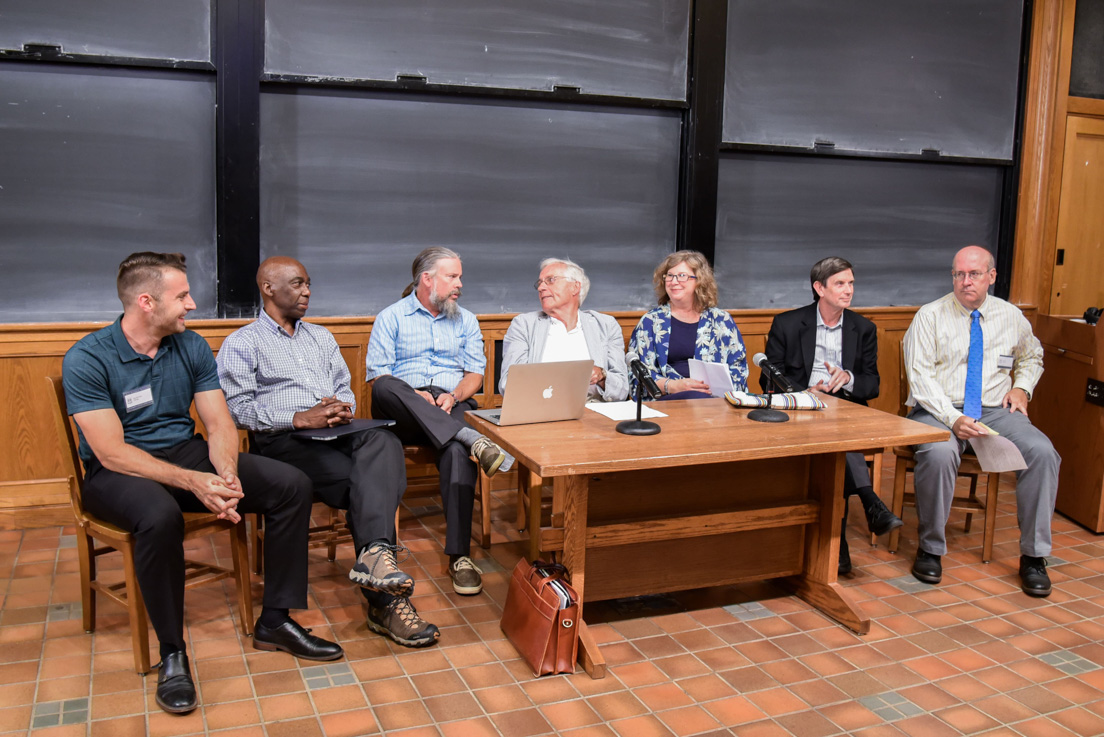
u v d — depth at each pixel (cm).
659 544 287
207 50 354
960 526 385
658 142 432
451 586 311
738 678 252
